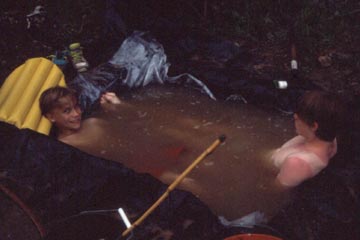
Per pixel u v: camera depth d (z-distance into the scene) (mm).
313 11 3826
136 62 3330
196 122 2953
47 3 4023
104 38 3596
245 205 2438
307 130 2363
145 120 2980
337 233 2246
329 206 2307
